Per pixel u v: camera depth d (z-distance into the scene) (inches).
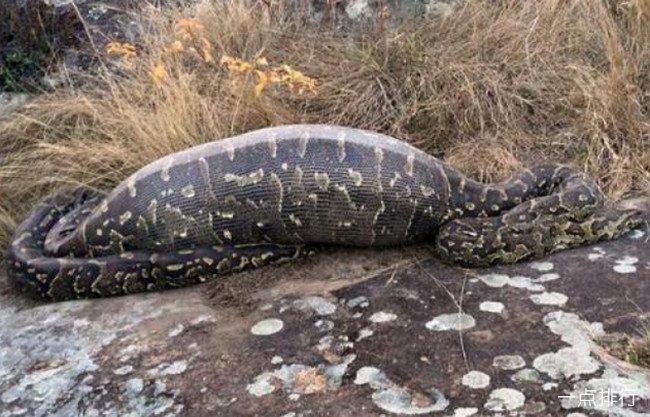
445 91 103.3
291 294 77.0
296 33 115.2
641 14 106.2
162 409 63.9
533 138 99.3
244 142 82.7
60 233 87.3
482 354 66.0
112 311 77.7
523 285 75.0
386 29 111.0
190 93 100.4
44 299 81.6
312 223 81.6
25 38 119.3
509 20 111.3
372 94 104.4
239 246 82.3
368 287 76.9
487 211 84.4
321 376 65.5
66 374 68.9
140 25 117.5
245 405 63.2
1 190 97.3
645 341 64.9
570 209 81.4
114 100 105.4
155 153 96.0
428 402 61.8
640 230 82.7
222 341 71.0
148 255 81.1
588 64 105.2
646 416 58.4
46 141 102.7
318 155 81.1
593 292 72.9
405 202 81.3
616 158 92.4
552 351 65.5
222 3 118.2
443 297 74.2
